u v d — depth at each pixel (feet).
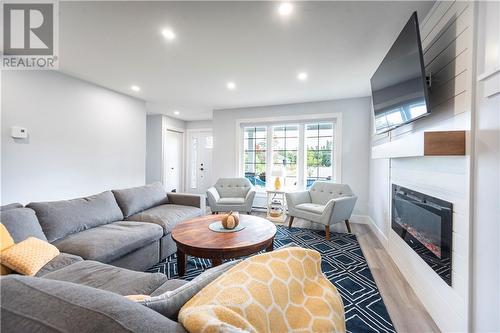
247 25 6.55
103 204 8.27
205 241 6.38
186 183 22.31
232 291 2.17
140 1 5.57
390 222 8.82
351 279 7.15
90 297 1.76
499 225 3.62
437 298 5.27
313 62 8.93
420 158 6.18
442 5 5.34
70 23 6.49
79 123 10.79
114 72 10.03
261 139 16.57
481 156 3.98
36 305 1.69
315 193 13.28
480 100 4.00
